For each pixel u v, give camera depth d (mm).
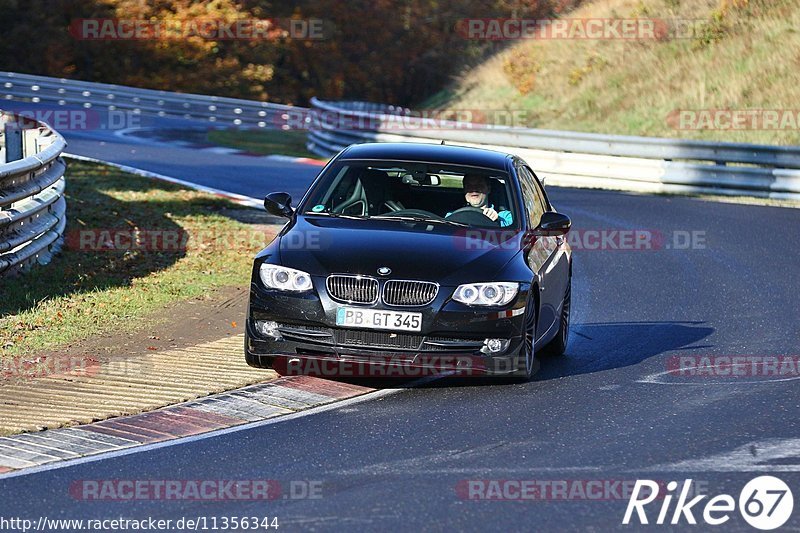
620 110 109875
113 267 43562
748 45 108000
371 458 22656
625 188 82438
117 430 24438
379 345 27719
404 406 26953
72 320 34875
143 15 162250
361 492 20469
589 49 124000
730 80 104625
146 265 44750
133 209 58094
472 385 29406
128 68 160875
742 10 113188
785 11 109938
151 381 28594
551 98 120688
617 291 45281
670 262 52000
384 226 30375
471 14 161250
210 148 99125
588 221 64000
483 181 32188
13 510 19344
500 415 26297
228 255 47875
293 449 23234
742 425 25828
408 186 32000
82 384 28125
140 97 129625
